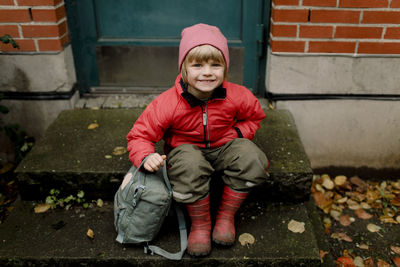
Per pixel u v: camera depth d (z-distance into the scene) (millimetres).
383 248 2559
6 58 2793
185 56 1799
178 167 1886
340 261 2441
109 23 3027
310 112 2980
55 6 2666
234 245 2031
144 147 1911
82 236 2129
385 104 2910
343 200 2963
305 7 2598
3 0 2605
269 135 2621
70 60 2980
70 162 2369
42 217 2270
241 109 2035
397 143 3068
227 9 2965
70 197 2361
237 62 3123
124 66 3168
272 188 2318
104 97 3191
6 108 2822
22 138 3025
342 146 3123
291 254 1979
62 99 2965
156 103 1973
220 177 2215
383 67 2764
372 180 3217
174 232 2129
